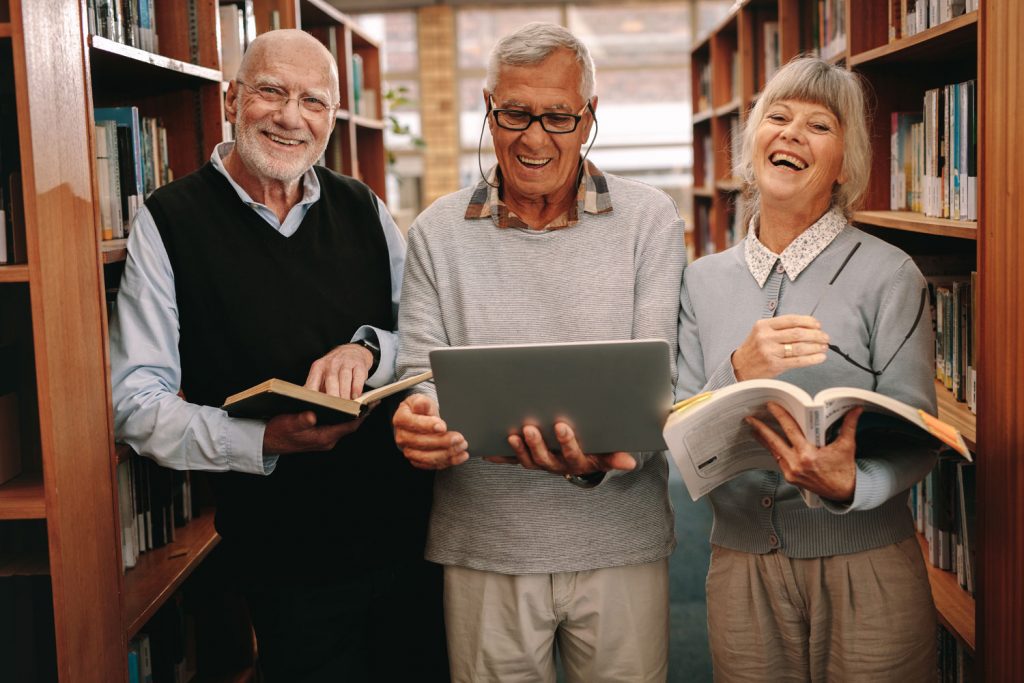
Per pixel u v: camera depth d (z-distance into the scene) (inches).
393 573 82.0
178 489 98.5
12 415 68.7
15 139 62.3
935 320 91.0
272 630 79.9
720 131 219.5
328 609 79.4
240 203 77.8
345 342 80.3
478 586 67.6
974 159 76.4
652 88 343.6
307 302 78.7
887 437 59.6
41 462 70.9
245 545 79.0
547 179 64.6
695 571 143.9
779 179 62.4
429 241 69.1
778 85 63.2
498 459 62.8
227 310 76.4
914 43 82.5
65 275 63.8
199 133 100.3
